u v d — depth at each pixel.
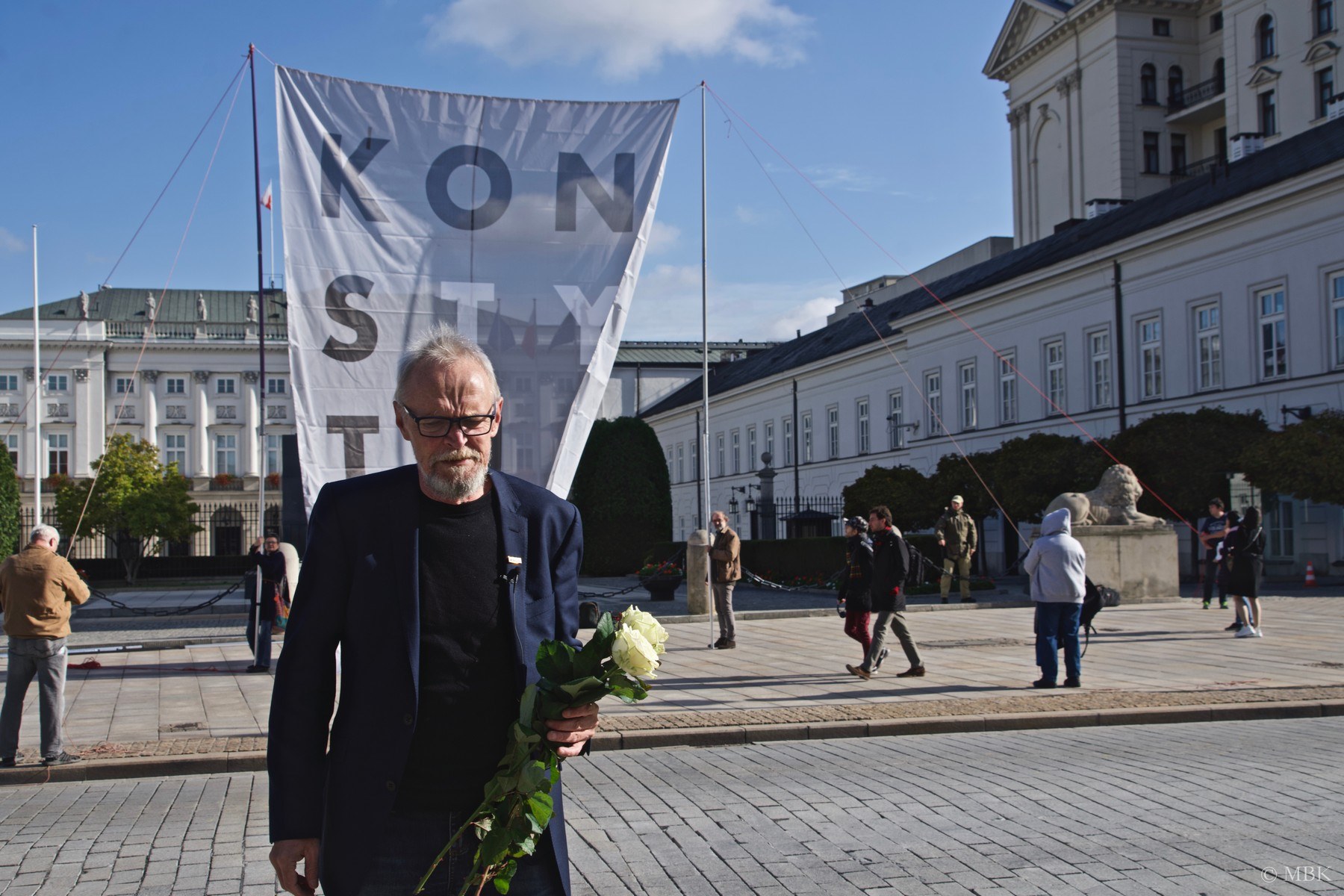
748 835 6.39
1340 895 5.06
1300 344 29.06
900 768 8.28
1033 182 59.19
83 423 73.88
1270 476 25.09
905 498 34.88
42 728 8.75
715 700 11.27
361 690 2.86
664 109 10.99
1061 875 5.46
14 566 8.74
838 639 17.23
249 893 5.56
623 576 38.16
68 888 5.67
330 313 10.40
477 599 2.92
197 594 36.38
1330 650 14.41
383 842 2.80
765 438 62.62
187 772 8.78
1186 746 8.88
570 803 7.32
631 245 10.86
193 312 80.88
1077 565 11.80
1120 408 35.16
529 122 10.84
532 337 10.69
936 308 44.66
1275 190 29.28
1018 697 11.20
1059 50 56.81
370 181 10.53
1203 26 53.31
